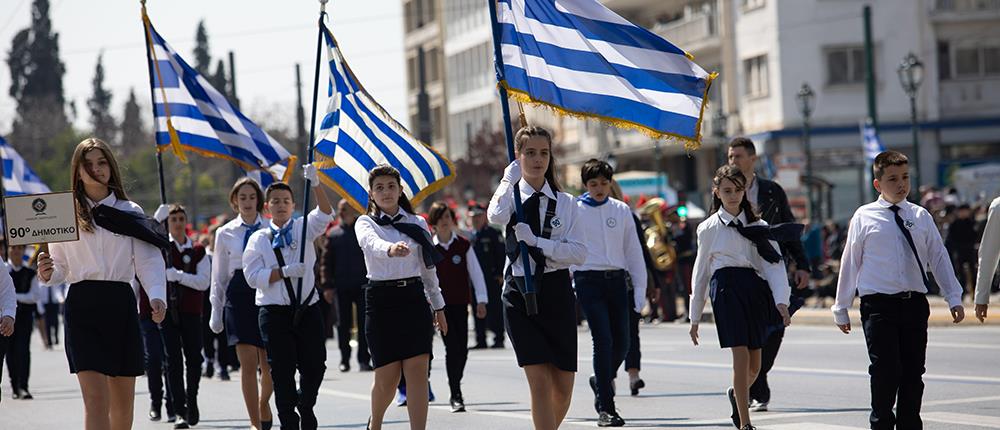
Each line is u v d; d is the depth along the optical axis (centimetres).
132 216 2114
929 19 11350
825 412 2803
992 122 11406
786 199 2805
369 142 2895
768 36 11319
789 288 2452
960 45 11456
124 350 2109
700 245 2506
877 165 2231
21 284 4053
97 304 2091
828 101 11206
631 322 3281
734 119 11800
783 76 11188
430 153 2892
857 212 2242
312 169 2600
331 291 4550
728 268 2467
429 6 18925
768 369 2798
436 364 4609
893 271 2188
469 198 12100
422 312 2281
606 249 2772
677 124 2308
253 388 2703
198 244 3122
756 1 11450
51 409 3706
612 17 2314
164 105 3388
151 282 2127
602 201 2789
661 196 9656
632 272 2817
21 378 4088
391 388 2300
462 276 3425
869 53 8456
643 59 2314
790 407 2897
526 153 2067
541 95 2289
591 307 2762
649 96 2314
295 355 2528
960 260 6375
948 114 11450
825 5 11206
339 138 2905
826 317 5594
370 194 2323
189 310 3072
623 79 2319
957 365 3609
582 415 2953
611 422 2748
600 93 2314
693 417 2842
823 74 11206
